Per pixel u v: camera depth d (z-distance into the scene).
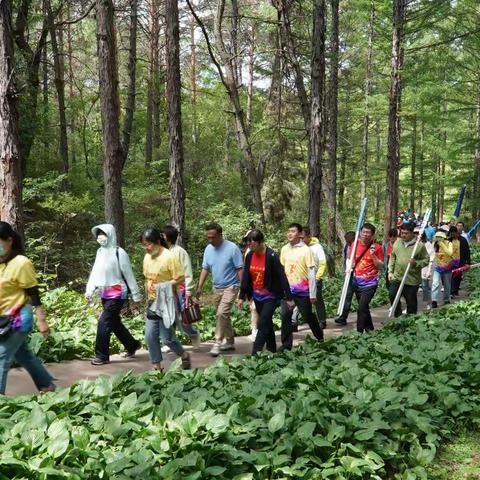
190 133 29.38
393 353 7.83
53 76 27.61
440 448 5.45
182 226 13.58
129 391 6.03
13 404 5.37
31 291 5.82
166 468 4.22
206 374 6.80
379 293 16.25
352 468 4.66
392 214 21.66
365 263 10.34
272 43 26.66
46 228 16.62
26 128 18.31
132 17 20.88
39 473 4.08
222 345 9.75
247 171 19.39
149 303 7.76
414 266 11.23
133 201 19.53
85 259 17.27
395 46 20.61
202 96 32.06
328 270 19.25
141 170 22.94
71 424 5.09
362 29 29.92
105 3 11.77
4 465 4.12
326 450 4.98
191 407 5.28
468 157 34.66
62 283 16.52
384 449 5.09
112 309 8.45
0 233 5.65
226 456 4.63
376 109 29.78
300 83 18.39
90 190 20.20
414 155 39.19
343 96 38.06
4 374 5.75
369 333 9.65
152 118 27.86
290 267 9.11
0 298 5.72
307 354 8.23
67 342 8.94
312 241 11.09
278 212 25.62
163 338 7.77
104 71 11.91
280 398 5.91
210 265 9.40
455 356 7.67
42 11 21.53
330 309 14.26
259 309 8.44
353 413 5.34
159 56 31.23
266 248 8.29
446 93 26.97
